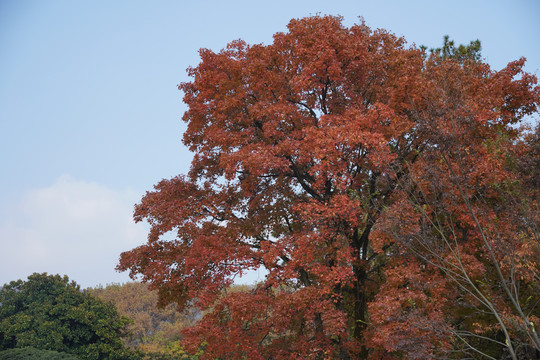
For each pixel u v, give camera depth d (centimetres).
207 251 1612
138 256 1886
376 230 1355
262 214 1955
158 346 5653
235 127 1828
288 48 1775
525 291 1313
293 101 1778
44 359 2780
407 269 1360
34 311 3331
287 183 1939
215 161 2003
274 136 1653
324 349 1619
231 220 1947
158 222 1927
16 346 3134
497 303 1218
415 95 1405
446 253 1351
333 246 1608
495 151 1225
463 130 1191
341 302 1733
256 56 1756
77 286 3625
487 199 1338
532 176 1102
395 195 1429
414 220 1227
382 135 1386
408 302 1305
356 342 1620
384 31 1806
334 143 1440
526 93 1673
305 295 1491
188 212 1888
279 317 1512
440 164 1230
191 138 1973
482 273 1304
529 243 1114
